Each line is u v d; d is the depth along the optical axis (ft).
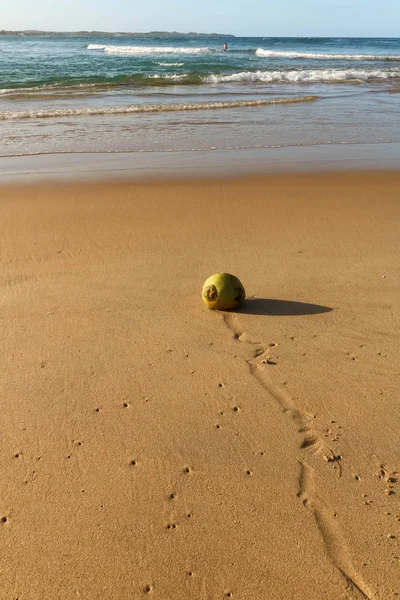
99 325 12.50
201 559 6.97
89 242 17.57
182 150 31.86
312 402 9.93
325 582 6.69
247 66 88.79
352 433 9.13
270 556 7.01
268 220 19.71
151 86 63.87
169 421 9.42
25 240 17.70
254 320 12.69
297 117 43.32
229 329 12.34
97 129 37.63
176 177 25.63
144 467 8.43
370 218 20.08
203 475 8.28
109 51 147.84
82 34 580.30
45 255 16.51
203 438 9.04
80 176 25.71
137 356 11.30
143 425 9.32
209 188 23.89
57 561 6.95
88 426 9.29
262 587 6.63
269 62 100.68
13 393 10.09
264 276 14.99
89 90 59.21
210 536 7.28
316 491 7.97
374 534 7.29
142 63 89.15
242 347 11.66
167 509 7.69
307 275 15.07
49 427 9.26
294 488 8.04
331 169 27.45
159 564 6.91
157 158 29.78
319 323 12.57
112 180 25.07
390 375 10.72
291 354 11.39
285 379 10.59
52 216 20.06
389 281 14.76
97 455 8.66
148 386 10.36
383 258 16.33
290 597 6.52
